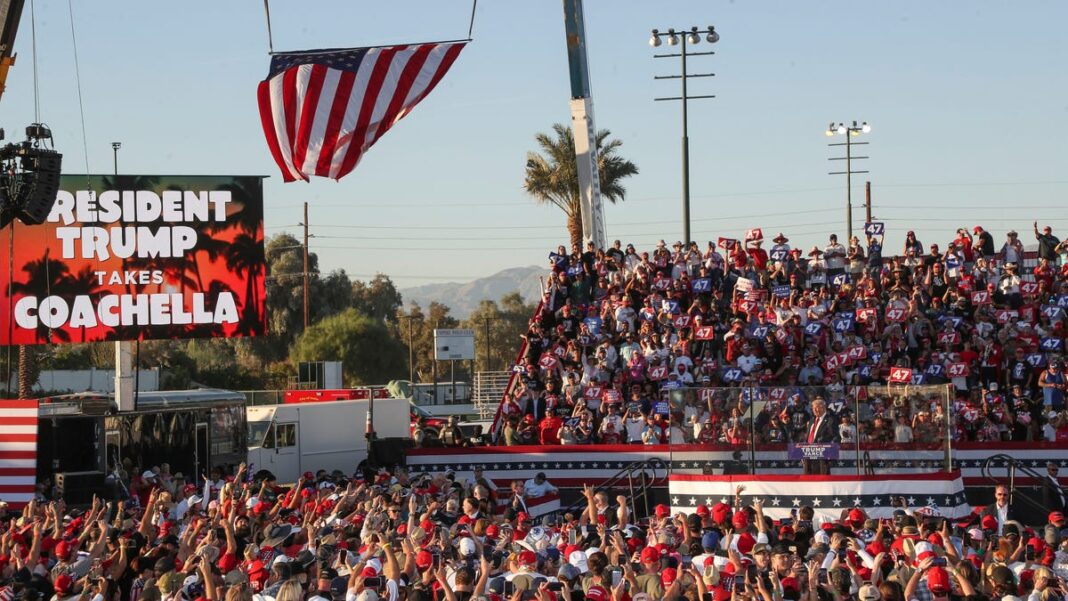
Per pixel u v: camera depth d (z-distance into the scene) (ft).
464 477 173.17
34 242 191.11
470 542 90.68
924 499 137.28
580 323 191.83
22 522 103.81
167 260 196.75
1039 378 168.66
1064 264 196.65
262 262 201.05
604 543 90.99
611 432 172.35
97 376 350.64
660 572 84.12
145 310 195.83
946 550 90.79
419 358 577.84
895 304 177.88
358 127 123.03
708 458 143.13
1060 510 149.38
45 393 327.26
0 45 125.49
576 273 203.00
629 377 179.83
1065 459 156.87
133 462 160.45
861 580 80.28
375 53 123.54
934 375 171.12
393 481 148.25
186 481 155.33
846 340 176.35
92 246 193.57
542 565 86.58
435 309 642.22
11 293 179.93
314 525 102.99
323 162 123.75
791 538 100.78
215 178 198.70
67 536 98.94
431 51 123.03
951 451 139.85
